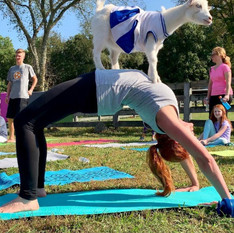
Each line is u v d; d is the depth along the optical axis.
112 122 11.80
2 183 3.40
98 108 2.55
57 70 33.81
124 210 2.33
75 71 33.44
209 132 6.41
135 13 2.99
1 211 2.32
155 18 2.92
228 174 3.63
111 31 3.06
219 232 1.98
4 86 37.25
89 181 3.42
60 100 2.47
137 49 3.04
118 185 3.26
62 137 10.36
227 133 6.37
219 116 6.41
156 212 2.29
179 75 29.22
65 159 4.89
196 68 29.38
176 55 29.16
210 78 6.56
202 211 2.32
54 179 3.52
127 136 9.93
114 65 3.35
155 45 2.90
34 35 15.35
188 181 3.38
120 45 3.00
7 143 7.78
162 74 30.08
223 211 2.24
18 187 3.21
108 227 2.03
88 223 2.10
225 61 6.38
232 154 4.97
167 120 2.41
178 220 2.16
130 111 11.40
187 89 10.12
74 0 14.68
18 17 15.09
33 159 2.41
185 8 2.94
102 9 3.15
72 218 2.19
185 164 3.01
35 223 2.11
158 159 2.74
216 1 16.14
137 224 2.07
